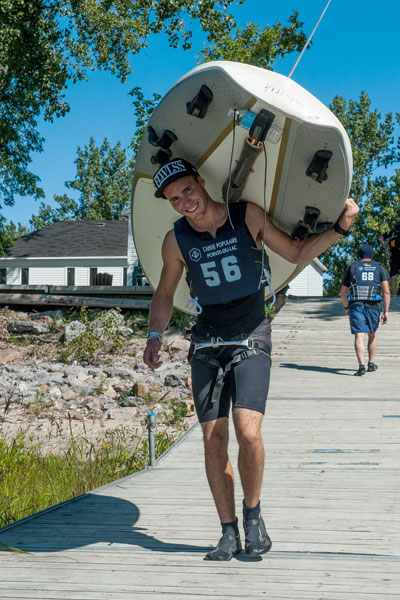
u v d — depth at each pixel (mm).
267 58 22188
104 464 6430
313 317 15742
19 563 3445
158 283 3980
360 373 9914
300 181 3387
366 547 3650
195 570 3314
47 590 3076
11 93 25109
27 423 8375
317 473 5359
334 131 3139
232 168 3482
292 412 7672
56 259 45188
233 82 3090
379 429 6785
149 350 3480
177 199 3324
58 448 7344
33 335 12695
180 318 13016
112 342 12328
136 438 7504
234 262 3338
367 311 10062
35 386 9836
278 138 3299
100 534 3969
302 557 3492
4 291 15641
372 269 10133
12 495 5543
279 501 4633
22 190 31750
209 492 4961
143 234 3883
